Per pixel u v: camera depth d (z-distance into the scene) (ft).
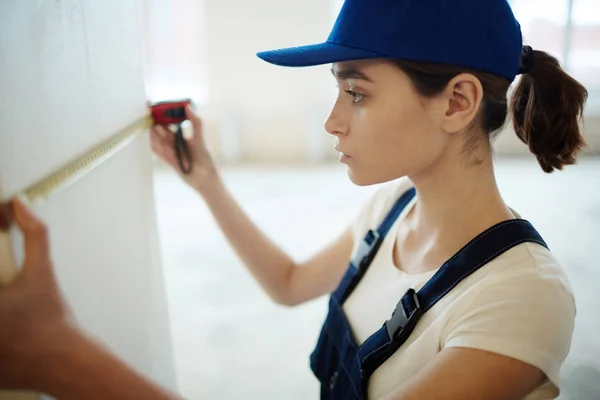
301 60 2.27
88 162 1.98
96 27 2.15
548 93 2.46
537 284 2.14
